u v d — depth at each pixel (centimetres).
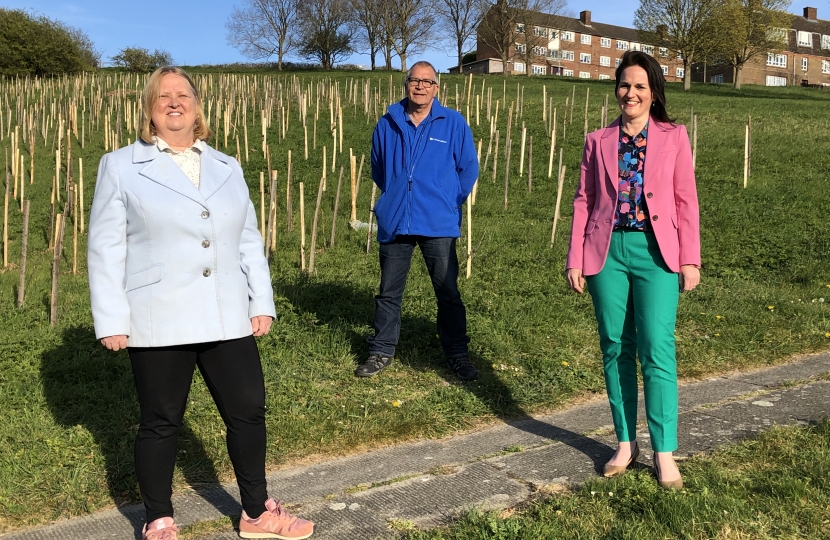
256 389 294
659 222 331
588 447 395
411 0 5797
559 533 287
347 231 1030
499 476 358
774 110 2473
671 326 335
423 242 520
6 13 4669
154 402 282
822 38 7950
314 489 351
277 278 783
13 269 880
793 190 1264
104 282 274
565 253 906
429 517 314
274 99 2233
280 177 1417
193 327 278
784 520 290
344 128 1934
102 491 350
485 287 762
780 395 471
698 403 466
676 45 4038
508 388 503
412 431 430
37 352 545
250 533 300
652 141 337
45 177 1462
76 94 2448
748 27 4006
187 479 366
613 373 354
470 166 521
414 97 503
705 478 332
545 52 7862
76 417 437
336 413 450
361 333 607
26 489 349
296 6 6319
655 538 279
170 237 277
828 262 884
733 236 1009
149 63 5162
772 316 677
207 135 300
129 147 286
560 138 1767
